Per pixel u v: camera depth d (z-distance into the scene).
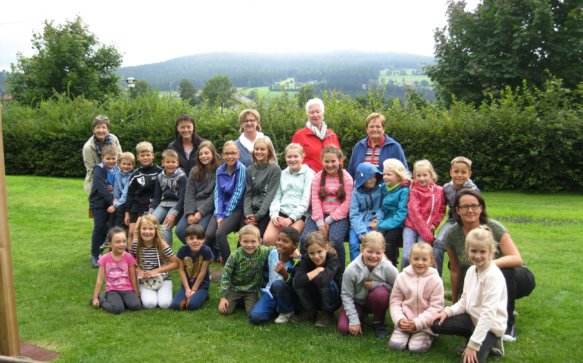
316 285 4.15
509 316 4.04
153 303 4.73
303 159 5.95
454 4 19.84
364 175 4.89
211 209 5.56
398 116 13.95
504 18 17.97
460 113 13.66
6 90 31.56
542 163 12.95
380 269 4.17
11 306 3.49
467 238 3.68
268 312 4.40
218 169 5.52
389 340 3.99
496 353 3.72
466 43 19.36
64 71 30.52
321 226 4.92
